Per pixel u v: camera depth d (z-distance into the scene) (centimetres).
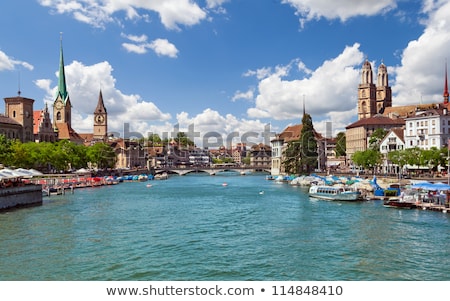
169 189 12838
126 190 12362
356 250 4325
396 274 3556
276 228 5588
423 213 6625
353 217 6406
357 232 5228
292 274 3572
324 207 7712
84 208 7744
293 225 5800
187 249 4409
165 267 3766
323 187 9319
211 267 3762
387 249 4353
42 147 13688
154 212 7238
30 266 3772
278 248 4444
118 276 3512
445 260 3941
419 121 13312
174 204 8525
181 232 5341
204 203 8725
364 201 8494
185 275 3553
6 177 7388
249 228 5606
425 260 3947
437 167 11731
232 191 11869
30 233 5222
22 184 8088
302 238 4922
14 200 7594
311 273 3594
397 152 11688
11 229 5488
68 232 5306
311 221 6116
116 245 4578
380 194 8950
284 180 16325
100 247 4484
